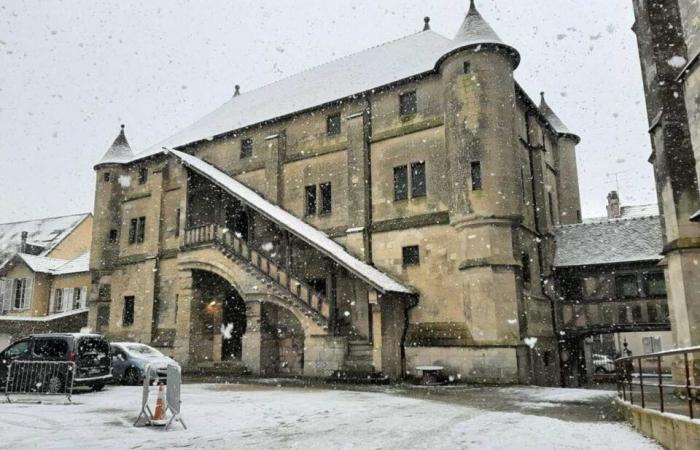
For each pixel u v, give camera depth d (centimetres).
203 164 3122
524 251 2427
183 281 2894
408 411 1256
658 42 1472
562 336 2594
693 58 1255
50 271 4338
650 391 1686
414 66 2708
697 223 1338
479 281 2186
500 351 2086
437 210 2439
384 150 2650
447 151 2419
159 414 1055
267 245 2908
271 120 3072
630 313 2491
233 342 2961
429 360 2245
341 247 2638
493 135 2292
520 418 1117
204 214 3172
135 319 3344
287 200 2945
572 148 3341
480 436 910
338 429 1002
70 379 1583
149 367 1077
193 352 2822
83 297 4134
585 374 3039
